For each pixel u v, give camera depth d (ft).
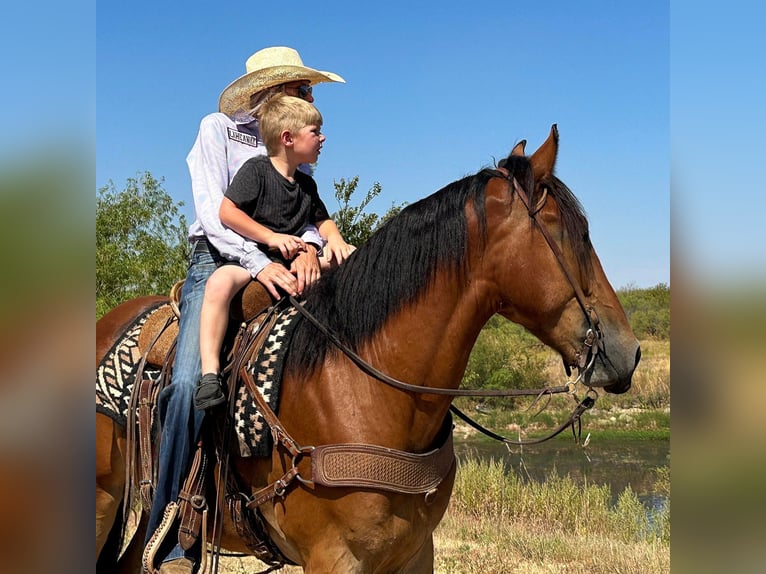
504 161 8.31
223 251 8.93
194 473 8.45
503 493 26.40
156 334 9.80
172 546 8.50
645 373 57.77
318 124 9.23
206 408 7.96
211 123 10.07
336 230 10.03
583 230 7.86
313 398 7.94
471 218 7.95
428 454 7.91
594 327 7.71
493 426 49.73
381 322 8.14
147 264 37.24
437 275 7.98
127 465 9.43
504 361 58.23
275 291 8.67
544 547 19.88
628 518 23.85
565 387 7.77
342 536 7.68
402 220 8.37
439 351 7.97
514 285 7.79
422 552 8.65
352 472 7.52
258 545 8.68
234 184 9.11
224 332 8.61
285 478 7.84
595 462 39.19
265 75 10.43
